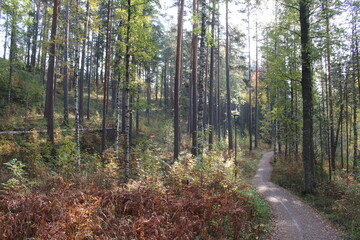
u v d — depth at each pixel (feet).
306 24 36.99
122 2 35.12
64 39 45.70
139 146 56.90
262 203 28.50
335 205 29.17
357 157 53.83
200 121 47.21
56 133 53.83
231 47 84.79
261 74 104.53
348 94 48.85
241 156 74.02
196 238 17.75
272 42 52.85
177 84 45.80
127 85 35.86
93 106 105.09
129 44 35.09
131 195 21.56
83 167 39.45
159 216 17.08
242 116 166.81
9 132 48.52
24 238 15.64
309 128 38.37
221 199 22.50
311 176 37.68
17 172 26.07
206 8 48.42
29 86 77.71
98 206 19.24
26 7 54.80
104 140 55.98
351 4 33.99
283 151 90.12
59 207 17.94
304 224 24.90
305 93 38.70
